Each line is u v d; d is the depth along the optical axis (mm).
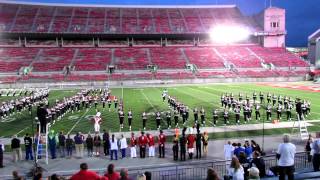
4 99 51688
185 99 47719
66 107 38844
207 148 23531
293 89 59188
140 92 58594
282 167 12000
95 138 22797
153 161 20906
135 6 106500
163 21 101500
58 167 19969
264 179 13062
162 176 17078
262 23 99312
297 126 29734
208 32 96375
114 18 100750
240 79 78562
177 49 93875
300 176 13242
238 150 16500
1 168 20016
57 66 80062
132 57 87125
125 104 44031
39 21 94438
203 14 106625
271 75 80438
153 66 82688
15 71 77062
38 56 84375
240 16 106688
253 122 32094
